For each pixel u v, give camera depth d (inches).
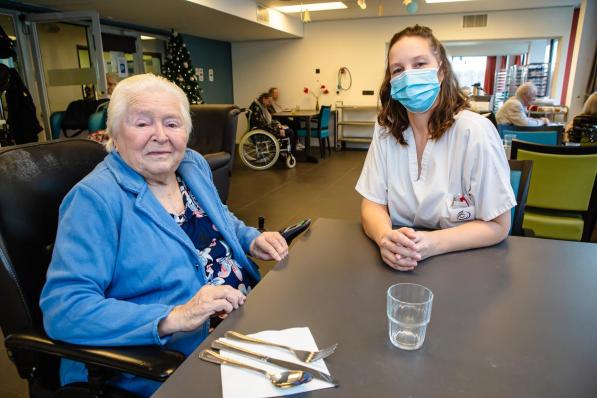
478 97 280.2
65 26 214.2
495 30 295.3
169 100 42.6
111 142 44.2
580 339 28.1
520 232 60.0
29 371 38.6
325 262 42.3
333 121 348.8
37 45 201.3
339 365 25.8
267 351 27.4
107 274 37.5
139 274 39.2
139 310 34.1
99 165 42.6
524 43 394.9
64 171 42.9
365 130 343.9
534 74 327.3
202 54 332.2
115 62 258.7
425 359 26.2
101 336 33.1
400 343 27.8
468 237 44.5
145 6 204.2
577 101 235.1
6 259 36.0
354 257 43.6
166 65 280.4
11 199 37.0
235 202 176.9
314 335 29.2
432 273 39.1
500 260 41.9
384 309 32.7
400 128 53.1
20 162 39.0
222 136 137.7
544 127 127.9
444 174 50.1
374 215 52.6
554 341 27.9
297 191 195.6
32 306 37.3
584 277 37.7
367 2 259.6
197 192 48.4
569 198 84.7
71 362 38.9
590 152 79.3
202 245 46.6
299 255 44.3
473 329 29.5
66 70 206.1
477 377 24.4
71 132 199.6
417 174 52.6
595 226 86.7
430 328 29.7
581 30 225.8
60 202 41.8
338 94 342.6
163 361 30.7
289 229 52.8
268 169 254.7
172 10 215.6
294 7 276.7
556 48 297.3
